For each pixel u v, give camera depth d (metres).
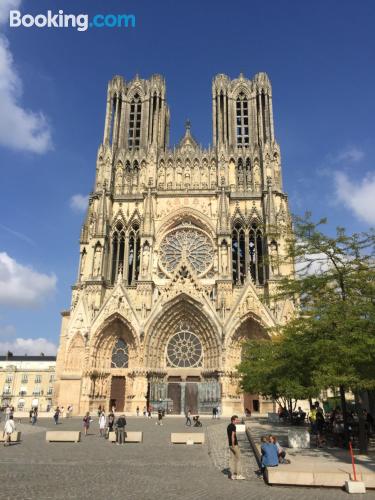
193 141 86.25
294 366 32.22
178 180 80.44
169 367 68.94
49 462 24.52
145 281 71.19
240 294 68.44
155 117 86.62
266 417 61.88
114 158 83.00
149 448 31.25
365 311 27.83
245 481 19.89
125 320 68.50
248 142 85.06
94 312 70.00
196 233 77.44
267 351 45.22
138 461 25.22
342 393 29.88
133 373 66.75
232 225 77.00
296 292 32.19
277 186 77.38
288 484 18.75
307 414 56.72
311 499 16.19
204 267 75.12
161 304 69.12
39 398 148.75
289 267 69.75
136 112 88.81
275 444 21.53
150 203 76.94
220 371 65.12
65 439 35.25
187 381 67.75
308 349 28.38
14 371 151.62
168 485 18.45
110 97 88.50
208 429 44.88
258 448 25.81
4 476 19.88
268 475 19.03
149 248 73.38
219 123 84.56
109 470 22.00
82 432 43.47
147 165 81.19
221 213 74.75
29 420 60.28
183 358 69.12
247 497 16.41
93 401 66.12
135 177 81.56
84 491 16.77
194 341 69.94
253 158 81.06
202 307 68.44
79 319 68.88
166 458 26.50
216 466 23.92
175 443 34.12
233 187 79.38
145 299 70.31
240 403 65.75
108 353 69.44
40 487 17.42
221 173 79.00
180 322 70.75
